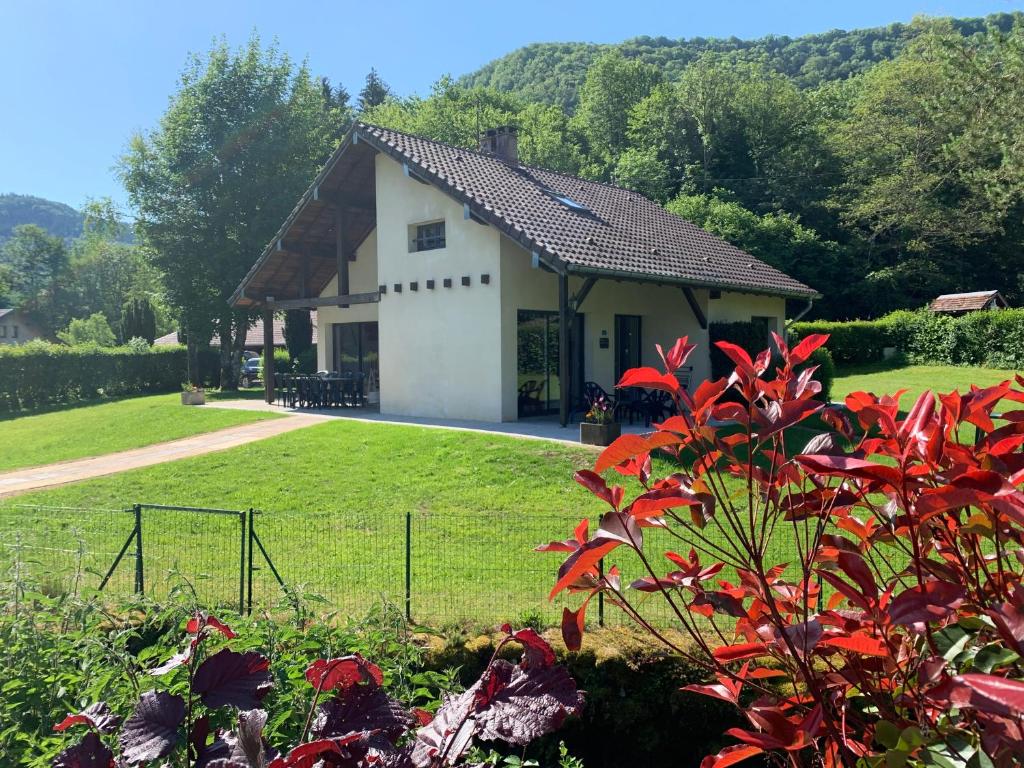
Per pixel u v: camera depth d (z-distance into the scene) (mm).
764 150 46281
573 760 3000
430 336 15625
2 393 23859
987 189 33781
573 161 48781
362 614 5266
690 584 1979
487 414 14609
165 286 28750
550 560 6914
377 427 13578
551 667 1737
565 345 13148
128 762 1750
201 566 7004
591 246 14148
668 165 48656
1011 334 28531
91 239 77312
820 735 1834
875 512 1934
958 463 1647
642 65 58531
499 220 13250
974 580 1778
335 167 16609
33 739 2928
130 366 27844
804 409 1771
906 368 29953
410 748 1688
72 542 7805
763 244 38750
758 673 2102
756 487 2467
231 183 28078
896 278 39000
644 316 18219
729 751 1857
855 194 42594
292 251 18734
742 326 16672
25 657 3639
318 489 9953
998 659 1499
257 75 29141
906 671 1883
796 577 5691
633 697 4801
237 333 30250
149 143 28969
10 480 11578
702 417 1908
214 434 14953
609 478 9516
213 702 1875
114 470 11734
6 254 82312
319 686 1934
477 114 50094
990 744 1340
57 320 79000
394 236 16219
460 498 9203
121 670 3215
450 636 5129
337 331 20703
